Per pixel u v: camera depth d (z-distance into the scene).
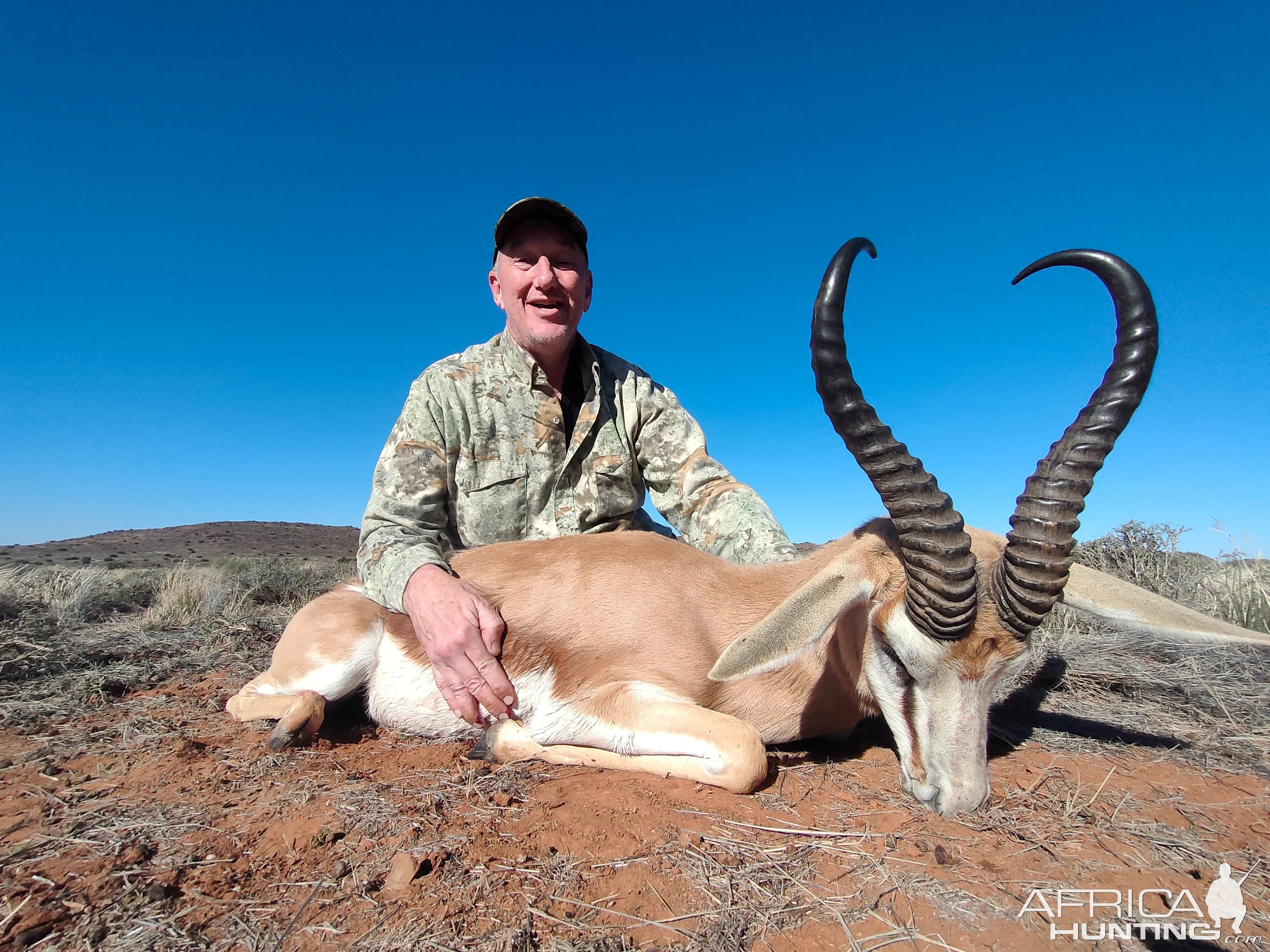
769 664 0.68
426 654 0.92
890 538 0.77
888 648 0.75
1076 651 1.22
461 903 0.55
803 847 0.62
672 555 0.91
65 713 1.00
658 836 0.64
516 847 0.62
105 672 1.19
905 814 0.68
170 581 2.37
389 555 0.89
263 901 0.55
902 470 0.67
